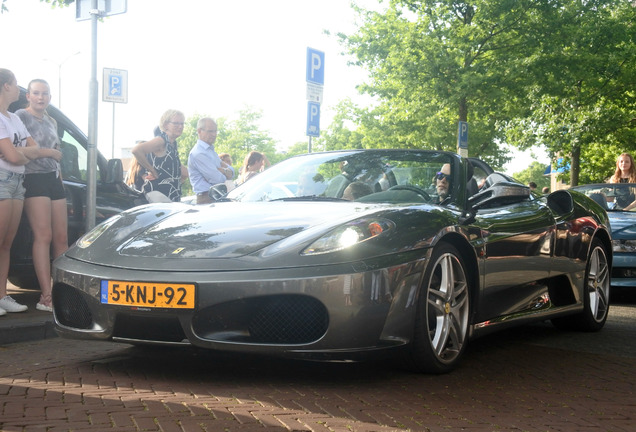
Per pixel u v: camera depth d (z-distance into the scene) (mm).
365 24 20750
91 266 3711
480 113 19062
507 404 3346
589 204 5875
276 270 3365
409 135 25281
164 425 2754
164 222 4023
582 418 3156
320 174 4750
